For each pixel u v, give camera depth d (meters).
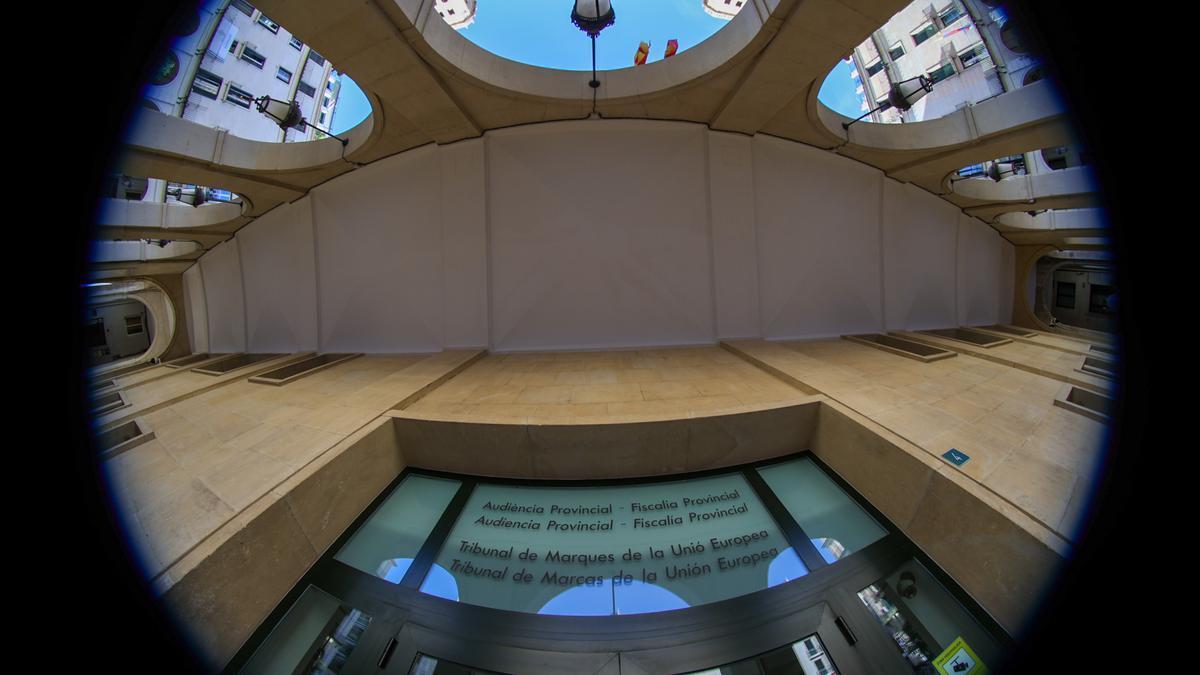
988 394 6.14
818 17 6.34
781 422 5.78
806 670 3.46
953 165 10.49
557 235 10.68
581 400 6.52
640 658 3.50
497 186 10.48
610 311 10.85
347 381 8.42
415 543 4.83
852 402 5.83
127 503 3.74
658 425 5.40
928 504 4.17
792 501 5.29
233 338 13.93
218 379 9.45
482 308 10.57
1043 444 4.40
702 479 5.56
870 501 4.88
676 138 10.38
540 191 10.54
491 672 3.45
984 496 3.70
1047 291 18.11
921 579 3.99
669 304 10.84
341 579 4.19
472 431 5.56
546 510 5.20
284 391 7.84
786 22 6.51
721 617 3.78
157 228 11.16
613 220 10.67
